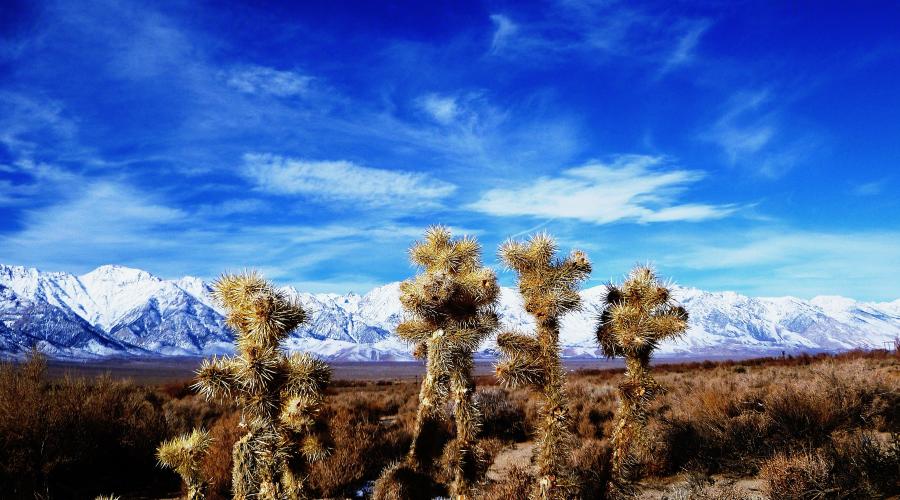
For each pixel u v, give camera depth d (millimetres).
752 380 18453
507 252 5488
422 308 5660
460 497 5223
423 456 6008
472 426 5301
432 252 6395
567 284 5359
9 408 9641
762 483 8250
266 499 3822
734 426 10141
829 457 7719
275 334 4055
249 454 3834
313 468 9586
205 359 4051
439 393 5902
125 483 10461
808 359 32938
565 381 5289
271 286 4207
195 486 4164
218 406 17328
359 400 21938
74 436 10102
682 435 9891
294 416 3965
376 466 11055
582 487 6449
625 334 5445
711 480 8531
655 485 8641
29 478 9133
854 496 6805
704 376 28984
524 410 15836
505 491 8188
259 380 3867
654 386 5652
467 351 5551
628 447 5652
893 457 7367
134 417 11852
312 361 4254
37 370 11414
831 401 10617
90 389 12391
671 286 5812
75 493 9516
